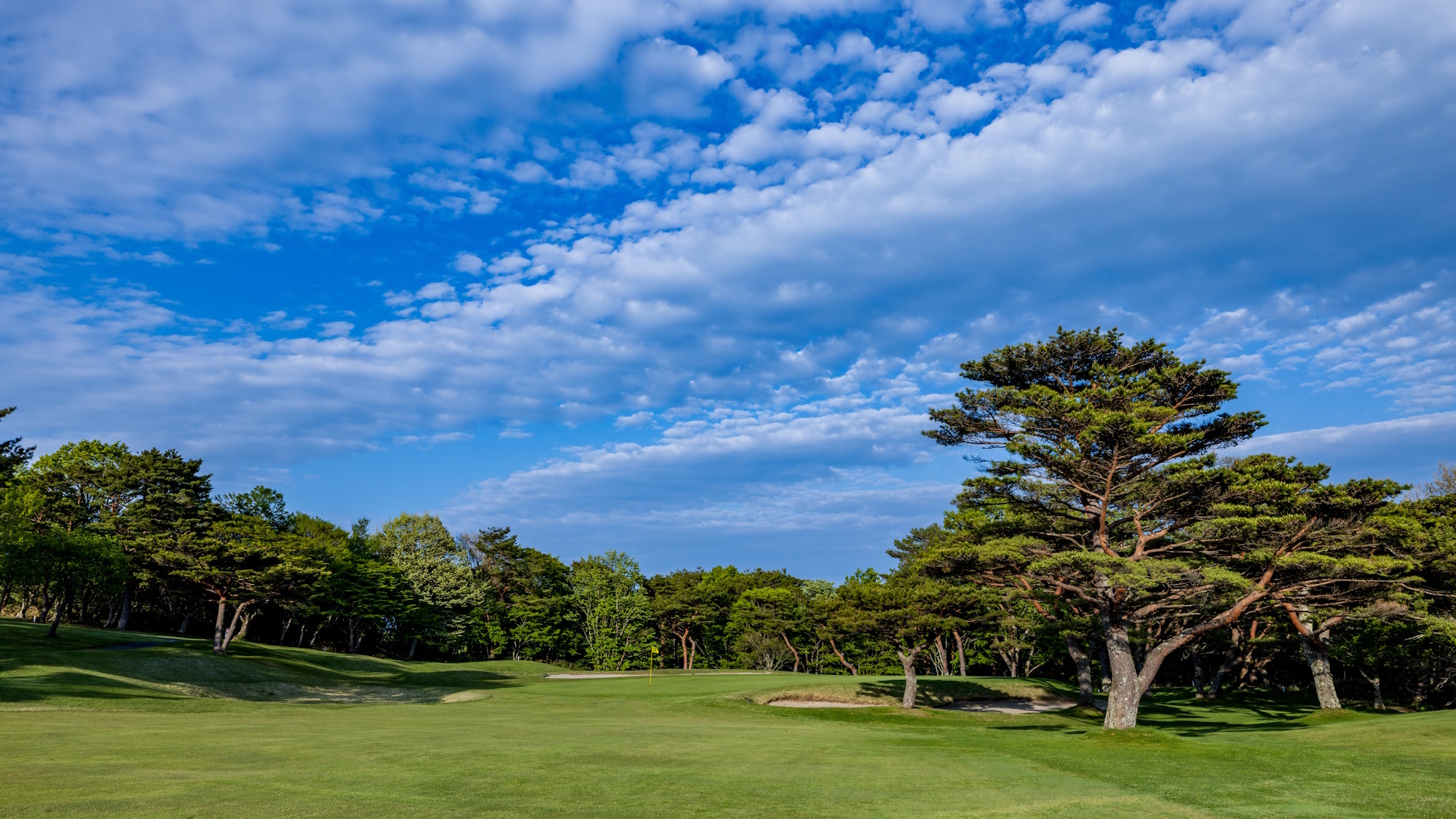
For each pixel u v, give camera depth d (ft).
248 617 231.71
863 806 43.55
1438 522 110.63
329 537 320.09
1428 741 81.15
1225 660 178.81
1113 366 108.68
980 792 49.73
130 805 36.91
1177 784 55.57
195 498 247.09
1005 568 107.65
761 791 47.19
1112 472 95.35
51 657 141.08
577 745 66.85
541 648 329.72
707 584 330.34
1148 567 87.04
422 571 302.66
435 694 163.53
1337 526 90.89
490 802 41.14
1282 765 65.16
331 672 192.75
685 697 147.54
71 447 261.85
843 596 171.32
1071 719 133.80
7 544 161.58
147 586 252.83
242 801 39.01
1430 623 110.01
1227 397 101.35
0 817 33.73
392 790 43.62
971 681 184.03
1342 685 201.87
